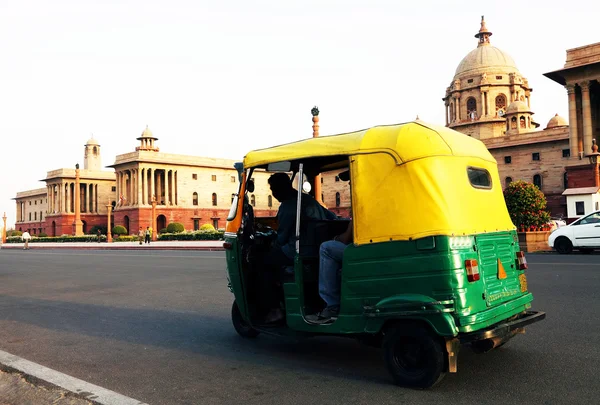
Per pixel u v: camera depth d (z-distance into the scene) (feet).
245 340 21.66
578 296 27.78
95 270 57.88
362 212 15.66
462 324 13.69
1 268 65.62
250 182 20.70
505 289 15.84
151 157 263.49
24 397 14.79
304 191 20.97
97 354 19.71
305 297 17.76
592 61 147.84
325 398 13.91
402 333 14.57
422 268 14.30
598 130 167.22
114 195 328.70
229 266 20.86
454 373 15.70
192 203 279.49
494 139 217.15
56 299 35.35
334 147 16.78
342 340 21.02
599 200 108.06
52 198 324.60
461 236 14.37
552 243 61.11
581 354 17.17
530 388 14.06
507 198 68.03
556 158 198.59
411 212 14.69
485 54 248.73
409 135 15.30
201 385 15.46
